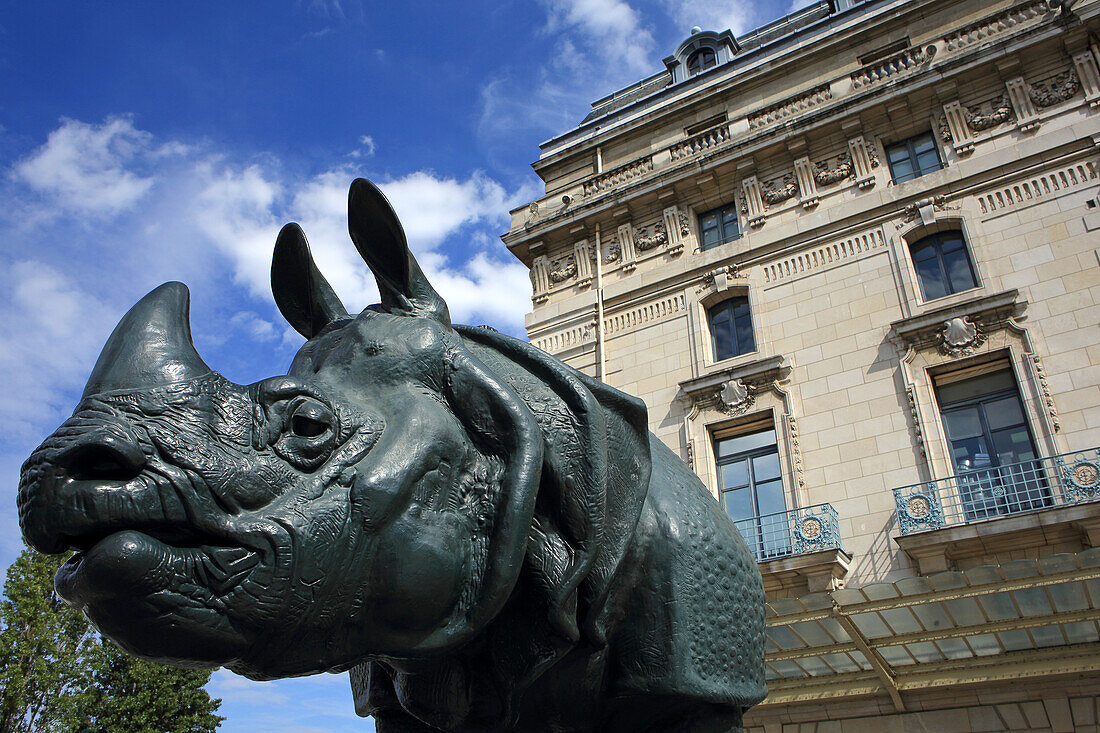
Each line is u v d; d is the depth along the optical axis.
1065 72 13.87
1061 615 9.02
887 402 13.14
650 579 1.50
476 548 1.26
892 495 12.47
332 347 1.42
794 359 14.34
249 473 1.06
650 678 1.45
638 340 16.36
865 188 15.05
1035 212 13.20
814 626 10.34
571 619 1.34
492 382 1.34
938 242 14.08
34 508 0.96
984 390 12.72
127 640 1.01
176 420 1.04
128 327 1.10
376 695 1.59
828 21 18.92
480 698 1.40
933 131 14.90
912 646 10.70
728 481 14.26
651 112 19.22
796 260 15.19
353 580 1.12
